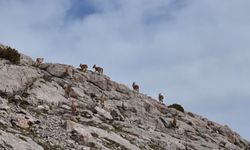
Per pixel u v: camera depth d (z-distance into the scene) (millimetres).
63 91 138875
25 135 85438
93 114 126938
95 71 177125
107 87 166250
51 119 104625
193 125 166250
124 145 102312
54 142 87125
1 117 92188
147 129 134625
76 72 163875
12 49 144375
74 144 89062
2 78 120438
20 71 132375
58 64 161375
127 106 151000
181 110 187000
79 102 135500
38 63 158875
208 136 156250
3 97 111750
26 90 123500
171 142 125500
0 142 73500
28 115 100062
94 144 93188
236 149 154125
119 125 126688
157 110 165125
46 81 140750
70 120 105812
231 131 184625
